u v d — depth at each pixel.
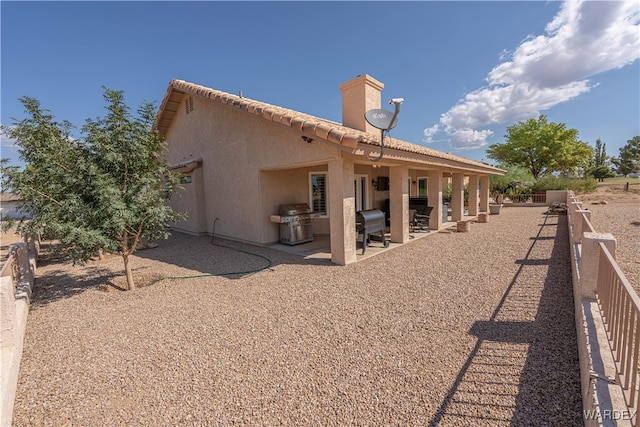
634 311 1.95
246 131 9.97
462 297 5.06
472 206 17.81
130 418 2.58
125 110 5.65
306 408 2.60
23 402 2.84
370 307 4.80
